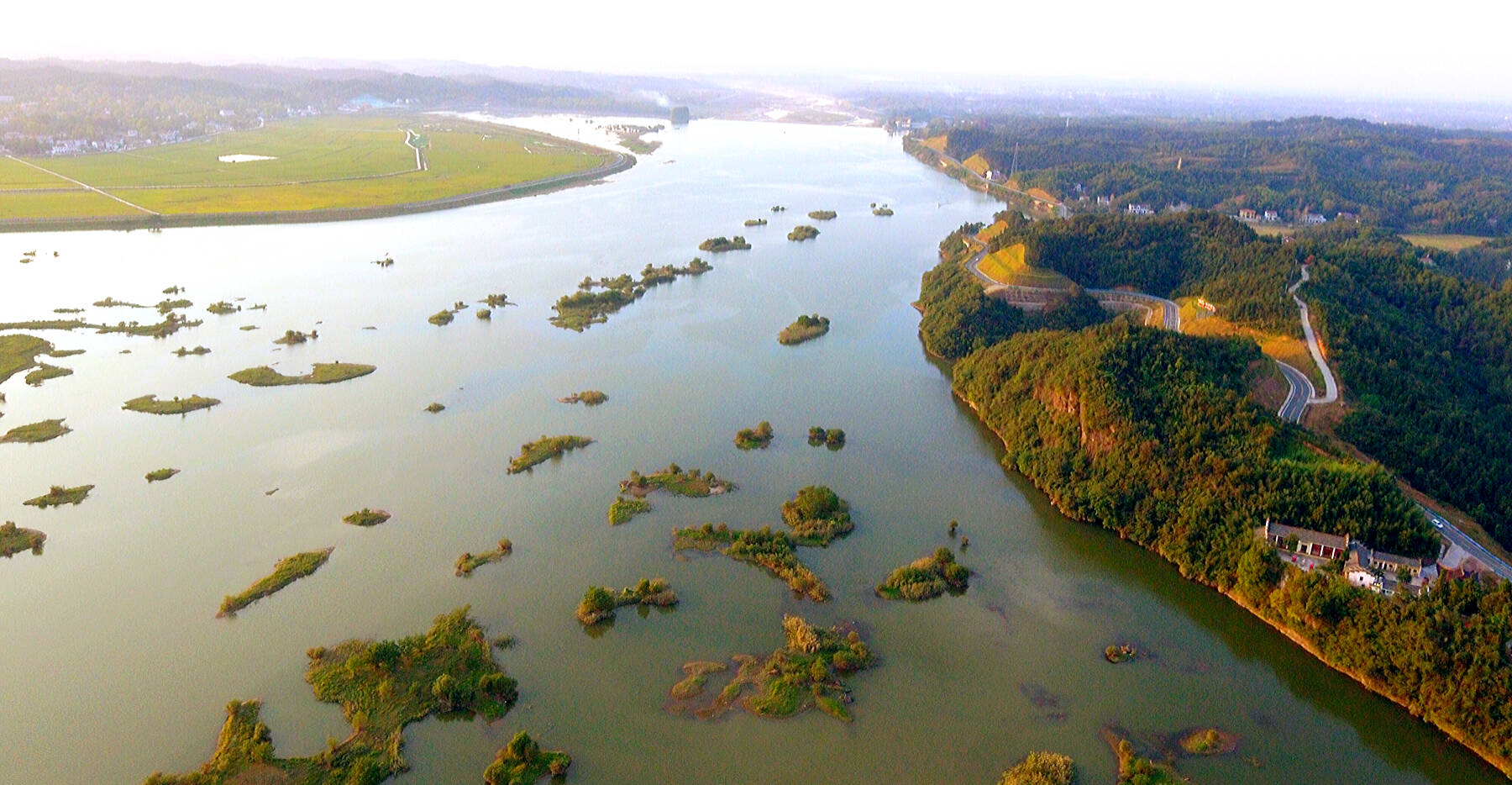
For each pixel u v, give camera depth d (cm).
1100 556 12575
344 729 9088
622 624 10806
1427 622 9569
